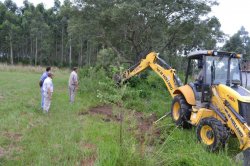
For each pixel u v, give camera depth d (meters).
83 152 6.23
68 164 5.56
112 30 22.25
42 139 7.07
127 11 18.59
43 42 57.41
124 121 7.92
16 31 56.12
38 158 5.76
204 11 21.06
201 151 6.39
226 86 7.41
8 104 11.41
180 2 20.84
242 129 6.45
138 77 15.63
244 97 6.86
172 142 6.96
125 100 12.03
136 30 21.27
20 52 63.47
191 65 9.48
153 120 10.08
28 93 15.18
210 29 22.83
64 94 15.38
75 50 65.75
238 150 6.93
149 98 13.88
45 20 65.19
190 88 8.80
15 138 7.16
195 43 24.28
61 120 9.16
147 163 5.20
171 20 21.94
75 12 21.95
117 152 5.52
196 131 7.41
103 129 8.18
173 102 9.55
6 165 5.45
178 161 5.67
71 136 7.29
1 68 37.09
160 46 23.05
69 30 23.48
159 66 11.19
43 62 60.72
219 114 7.29
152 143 7.04
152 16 19.84
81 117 9.84
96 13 21.56
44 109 10.19
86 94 14.59
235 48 44.16
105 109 11.87
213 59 8.25
